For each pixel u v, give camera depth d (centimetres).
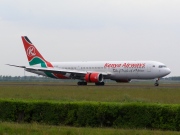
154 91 6756
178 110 2770
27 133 2581
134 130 2714
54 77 11112
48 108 3122
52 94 5966
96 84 10194
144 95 5709
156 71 9469
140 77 9731
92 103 3023
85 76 9694
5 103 3219
